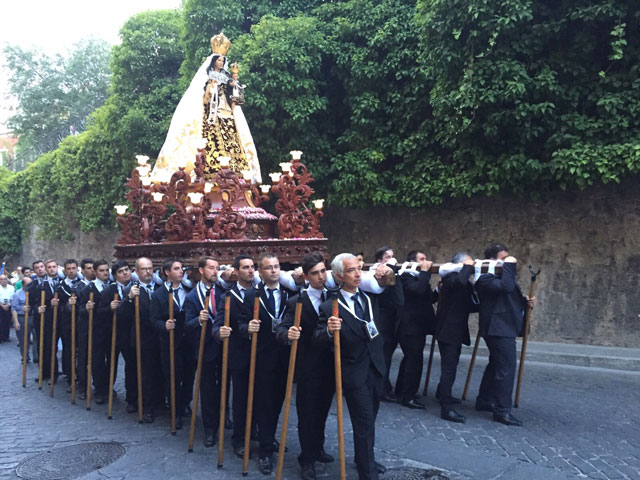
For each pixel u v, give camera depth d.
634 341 9.68
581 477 4.47
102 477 4.76
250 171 9.69
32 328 11.03
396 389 7.24
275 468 4.89
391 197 11.59
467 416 6.31
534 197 10.10
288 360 5.02
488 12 8.84
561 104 9.42
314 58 11.74
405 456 5.02
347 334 4.26
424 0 10.23
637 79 8.66
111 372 6.71
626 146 8.67
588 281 10.16
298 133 11.95
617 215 9.89
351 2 11.81
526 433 5.62
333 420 6.20
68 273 8.61
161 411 6.91
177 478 4.70
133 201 9.23
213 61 9.48
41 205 20.95
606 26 9.10
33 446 5.63
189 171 8.81
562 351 9.41
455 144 10.68
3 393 8.19
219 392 5.80
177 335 6.19
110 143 16.81
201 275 5.86
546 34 9.06
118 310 6.82
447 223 11.75
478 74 9.16
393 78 11.70
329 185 12.40
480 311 6.15
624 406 6.56
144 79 15.78
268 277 5.00
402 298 4.71
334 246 13.34
